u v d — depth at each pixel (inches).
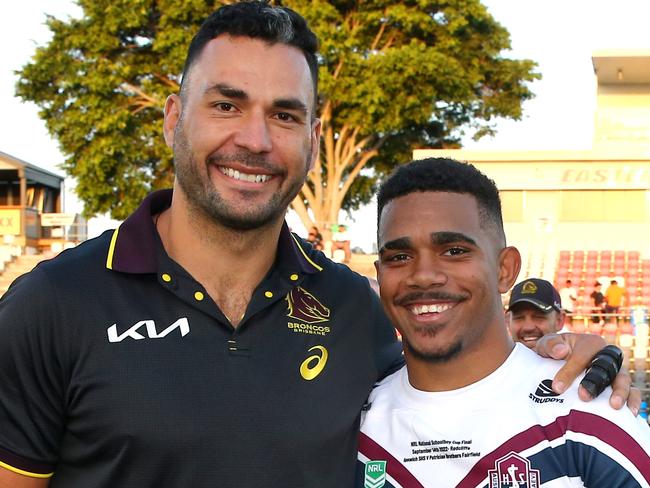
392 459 110.6
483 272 110.0
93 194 1006.4
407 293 110.9
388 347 123.6
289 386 107.2
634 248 930.1
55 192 1249.4
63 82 982.4
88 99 984.9
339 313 117.9
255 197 106.8
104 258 106.6
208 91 106.6
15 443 100.3
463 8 1009.5
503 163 969.5
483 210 112.4
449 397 110.3
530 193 965.8
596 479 101.7
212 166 106.9
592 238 948.6
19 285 103.8
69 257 107.0
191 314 105.3
